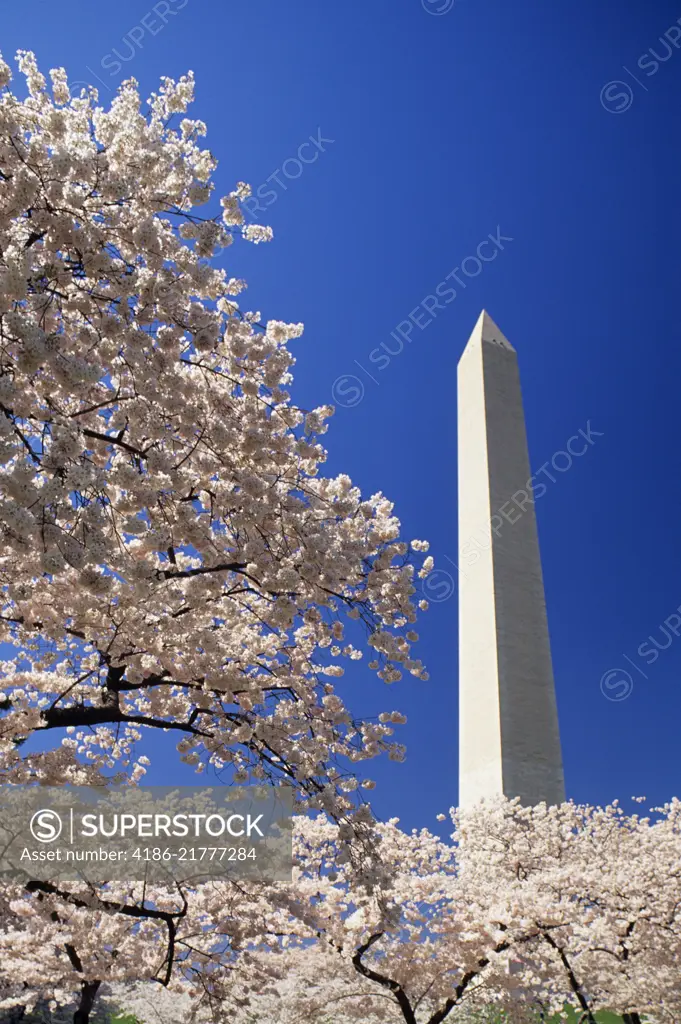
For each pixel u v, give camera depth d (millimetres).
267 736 6273
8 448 3584
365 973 9227
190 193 5148
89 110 5102
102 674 7191
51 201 4625
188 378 5617
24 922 7641
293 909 8828
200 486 6121
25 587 4863
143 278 4980
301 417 6141
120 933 8062
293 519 5797
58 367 3975
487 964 9180
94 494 4168
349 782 6352
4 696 6711
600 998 9242
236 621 7090
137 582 4699
